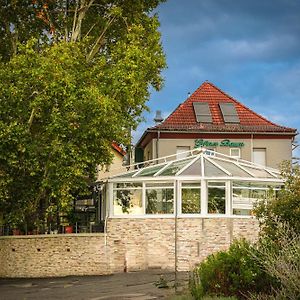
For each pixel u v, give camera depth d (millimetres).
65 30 36438
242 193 32188
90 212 39062
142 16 36469
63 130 29844
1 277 31750
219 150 46219
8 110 29406
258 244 17734
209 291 17234
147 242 32031
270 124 47625
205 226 31531
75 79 30297
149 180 32531
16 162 29281
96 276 30547
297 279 14484
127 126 34312
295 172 20031
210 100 49344
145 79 35719
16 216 31812
